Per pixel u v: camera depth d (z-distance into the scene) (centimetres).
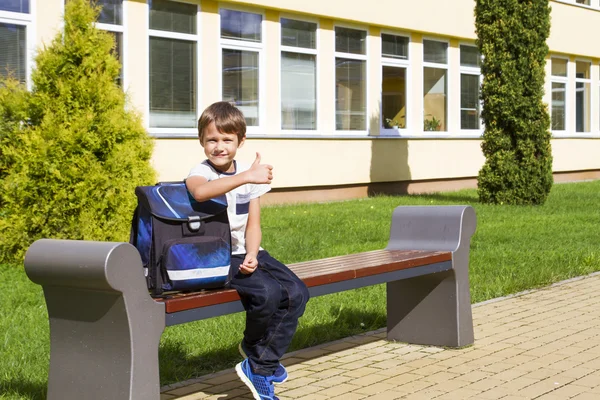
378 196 1994
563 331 658
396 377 526
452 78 2322
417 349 604
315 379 523
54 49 920
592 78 2892
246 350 445
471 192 2111
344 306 747
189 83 1634
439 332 607
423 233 620
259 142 1762
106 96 923
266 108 1794
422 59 2214
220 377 526
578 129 2847
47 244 377
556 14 2666
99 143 904
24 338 607
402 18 2097
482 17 1759
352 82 2017
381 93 2092
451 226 607
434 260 578
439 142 2238
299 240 1148
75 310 380
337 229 1283
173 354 573
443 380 517
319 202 1830
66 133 885
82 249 363
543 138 1758
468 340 611
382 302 771
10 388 485
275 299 424
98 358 376
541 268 955
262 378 436
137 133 952
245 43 1738
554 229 1327
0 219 884
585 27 2802
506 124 1755
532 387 499
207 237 409
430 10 2184
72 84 909
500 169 1750
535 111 1747
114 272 357
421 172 2186
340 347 612
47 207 879
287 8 1797
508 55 1734
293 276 441
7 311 694
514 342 621
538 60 1762
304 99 1898
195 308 396
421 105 2217
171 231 401
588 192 2098
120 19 1512
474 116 2411
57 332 389
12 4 1339
